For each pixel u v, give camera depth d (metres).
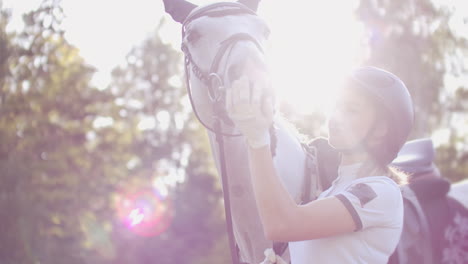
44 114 20.19
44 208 17.67
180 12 3.00
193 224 36.75
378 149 2.10
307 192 2.70
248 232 2.70
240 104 1.81
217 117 2.61
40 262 16.92
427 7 19.98
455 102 22.09
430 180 4.09
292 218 1.86
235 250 2.45
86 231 19.47
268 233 1.87
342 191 1.99
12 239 16.22
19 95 19.25
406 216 3.79
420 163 4.38
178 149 38.41
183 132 37.09
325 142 2.83
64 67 20.50
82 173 21.06
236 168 2.66
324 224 1.90
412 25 19.58
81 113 22.20
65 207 18.70
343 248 1.99
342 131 2.09
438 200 4.07
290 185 2.66
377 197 1.97
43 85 19.86
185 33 2.91
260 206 1.85
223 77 2.57
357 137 2.08
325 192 2.17
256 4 2.99
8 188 17.02
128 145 24.48
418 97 19.33
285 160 2.65
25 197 16.84
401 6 19.61
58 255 17.75
